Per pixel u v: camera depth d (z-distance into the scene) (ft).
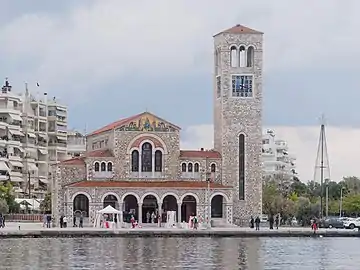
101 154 585.63
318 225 572.51
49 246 391.65
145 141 584.40
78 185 565.94
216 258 329.11
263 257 337.31
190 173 588.09
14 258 323.57
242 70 597.52
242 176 593.42
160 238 474.49
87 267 291.79
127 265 299.38
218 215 579.89
